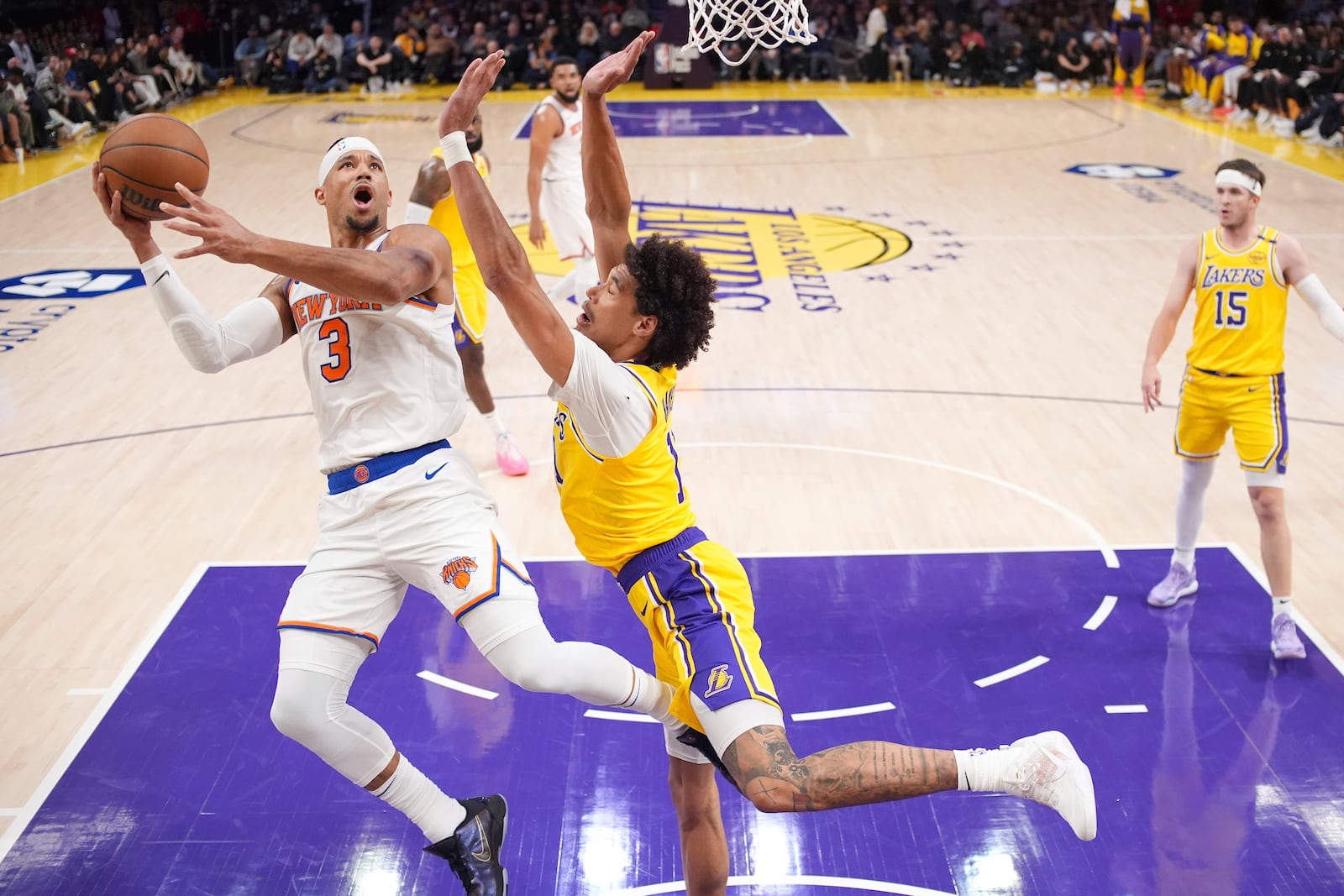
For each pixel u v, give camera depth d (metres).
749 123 17.45
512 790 3.84
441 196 5.52
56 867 3.53
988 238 10.77
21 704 4.29
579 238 7.52
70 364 7.80
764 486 5.95
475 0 22.70
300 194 12.70
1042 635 4.68
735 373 7.52
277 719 2.97
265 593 5.02
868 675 4.43
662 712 3.03
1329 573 5.09
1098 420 6.72
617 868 3.52
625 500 2.86
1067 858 3.53
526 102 19.62
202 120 18.00
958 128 16.83
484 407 6.03
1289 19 19.78
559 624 4.76
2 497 5.91
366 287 2.71
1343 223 10.92
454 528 2.99
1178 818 3.68
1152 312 8.62
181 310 2.91
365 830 3.70
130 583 5.11
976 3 22.75
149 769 3.96
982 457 6.27
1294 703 4.23
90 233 11.21
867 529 5.52
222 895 3.43
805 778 2.60
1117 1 20.78
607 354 2.86
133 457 6.38
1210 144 15.27
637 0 21.89
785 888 3.44
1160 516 5.61
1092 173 13.57
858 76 22.42
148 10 21.53
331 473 3.09
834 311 8.75
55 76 16.45
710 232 11.02
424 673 4.48
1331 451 6.25
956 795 3.83
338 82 21.23
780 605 4.89
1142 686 4.35
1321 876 3.44
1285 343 7.87
